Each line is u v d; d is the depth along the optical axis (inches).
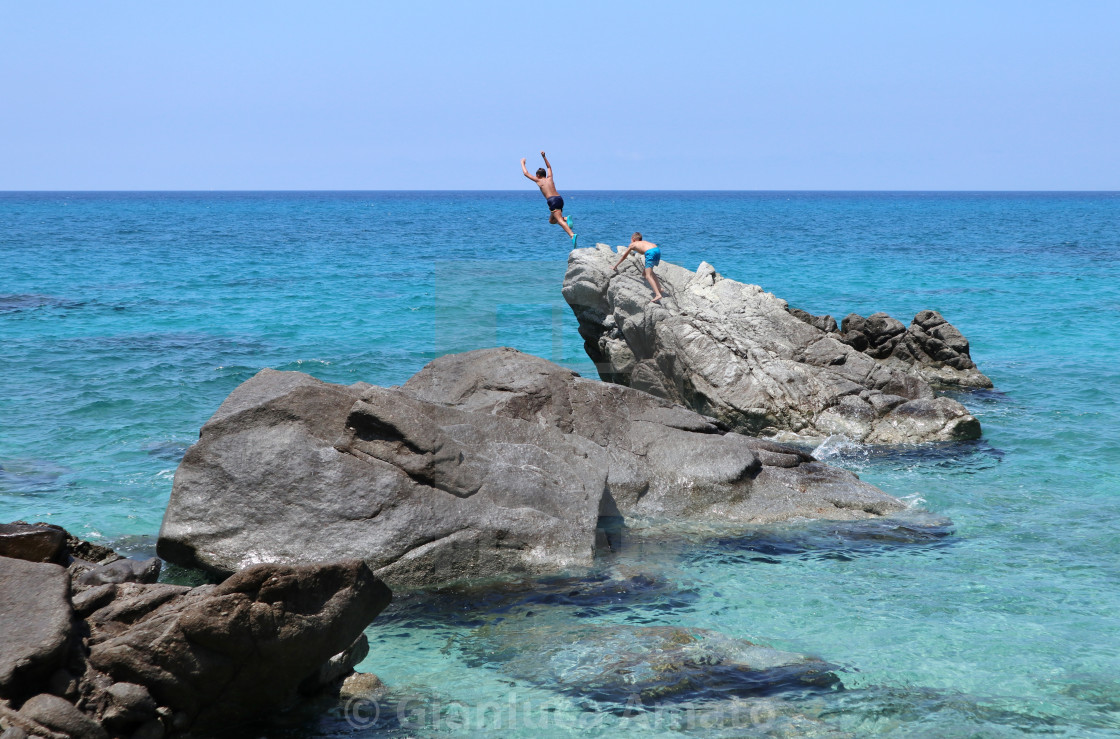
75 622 217.8
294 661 233.3
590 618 314.7
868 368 682.8
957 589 343.0
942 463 544.4
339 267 1993.1
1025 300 1414.9
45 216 4803.2
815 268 1980.8
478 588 338.3
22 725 189.2
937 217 5172.2
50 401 687.7
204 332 1089.4
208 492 337.1
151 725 212.4
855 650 289.7
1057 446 578.2
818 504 431.2
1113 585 347.3
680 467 430.0
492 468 366.0
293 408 352.2
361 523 335.6
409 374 873.5
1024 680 269.9
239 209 6619.1
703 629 303.9
